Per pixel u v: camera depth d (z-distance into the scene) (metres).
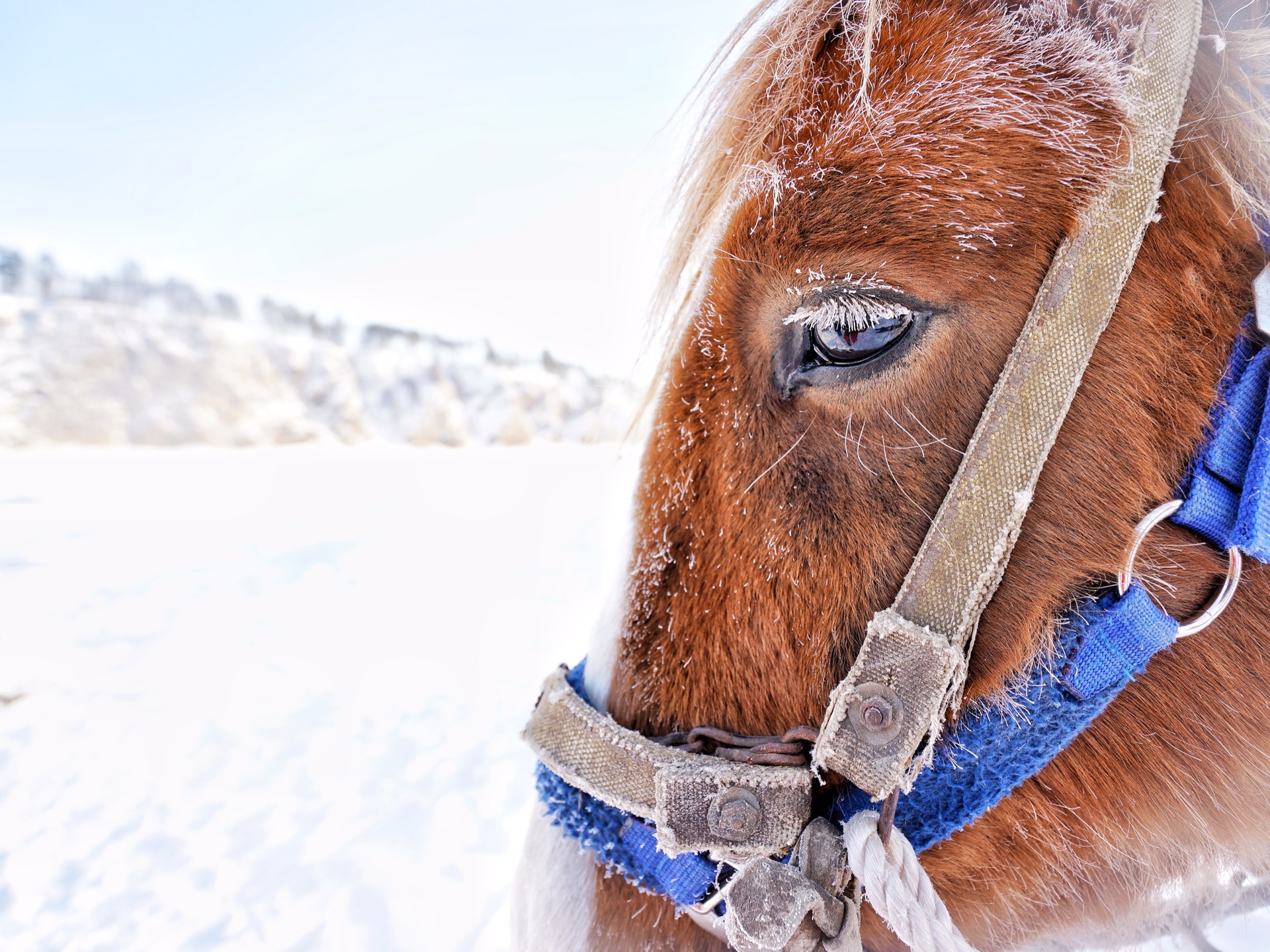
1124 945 0.82
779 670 0.66
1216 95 0.61
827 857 0.63
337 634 4.25
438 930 1.98
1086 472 0.60
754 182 0.64
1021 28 0.62
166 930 1.99
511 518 7.73
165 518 7.05
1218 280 0.60
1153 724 0.66
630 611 0.73
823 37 0.68
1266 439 0.57
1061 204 0.58
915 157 0.59
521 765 2.85
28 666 3.72
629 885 0.74
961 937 0.56
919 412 0.61
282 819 2.50
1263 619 0.65
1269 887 0.91
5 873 2.24
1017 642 0.62
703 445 0.68
